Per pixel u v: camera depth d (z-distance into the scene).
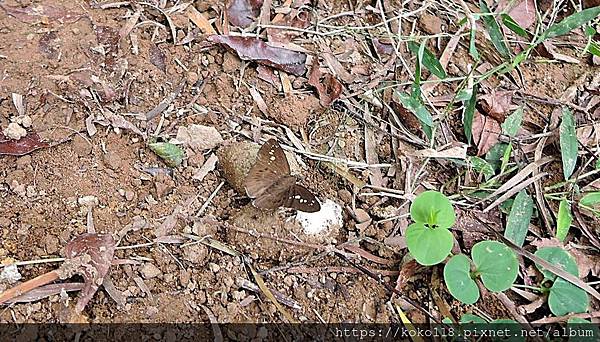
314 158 0.36
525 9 0.42
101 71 0.35
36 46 0.35
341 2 0.41
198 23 0.38
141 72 0.36
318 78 0.38
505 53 0.39
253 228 0.33
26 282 0.30
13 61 0.34
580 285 0.33
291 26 0.40
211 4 0.39
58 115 0.34
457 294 0.31
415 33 0.41
